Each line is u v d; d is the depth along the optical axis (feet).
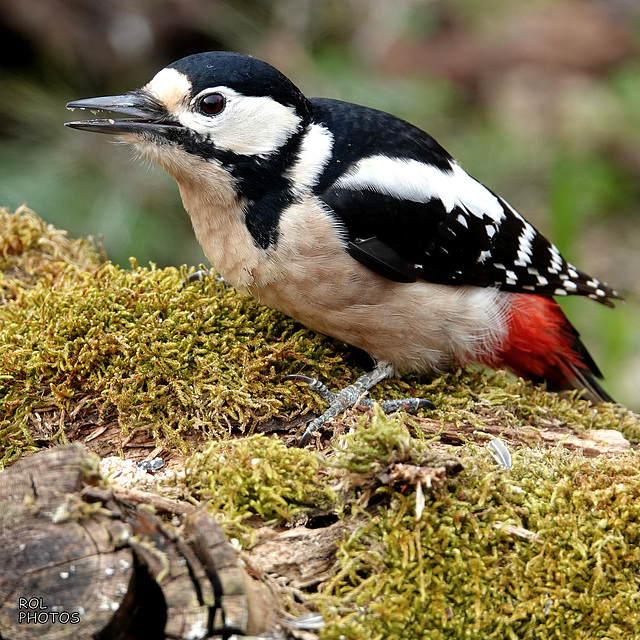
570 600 16.42
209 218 21.66
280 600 14.82
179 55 43.78
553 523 17.01
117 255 35.35
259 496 16.39
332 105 23.17
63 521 13.79
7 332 20.85
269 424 20.15
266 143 21.03
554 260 25.75
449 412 21.04
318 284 21.26
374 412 17.38
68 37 42.04
